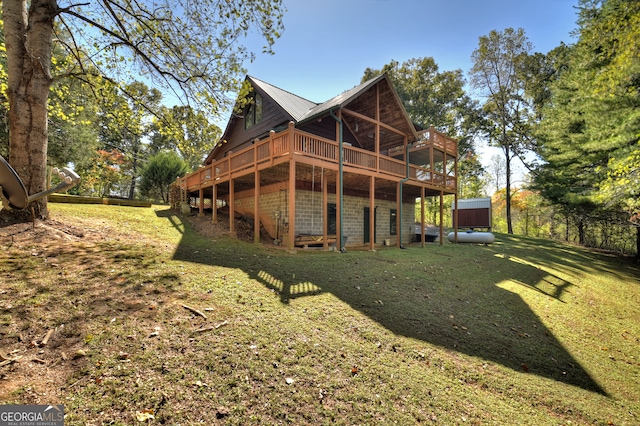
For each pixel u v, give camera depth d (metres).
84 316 3.16
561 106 15.30
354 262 7.56
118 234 7.12
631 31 8.77
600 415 3.05
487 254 12.17
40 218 5.95
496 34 25.72
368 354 3.36
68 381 2.29
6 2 5.66
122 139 24.44
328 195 12.30
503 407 2.90
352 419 2.38
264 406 2.36
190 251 6.57
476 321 4.95
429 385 3.01
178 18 7.04
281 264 6.47
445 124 30.02
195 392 2.38
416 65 30.14
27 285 3.60
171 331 3.14
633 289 9.52
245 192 13.84
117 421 2.01
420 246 13.44
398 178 12.02
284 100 12.51
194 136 8.41
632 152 9.22
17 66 5.70
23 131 5.73
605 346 4.92
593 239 21.73
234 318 3.63
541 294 7.31
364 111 12.55
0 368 2.30
